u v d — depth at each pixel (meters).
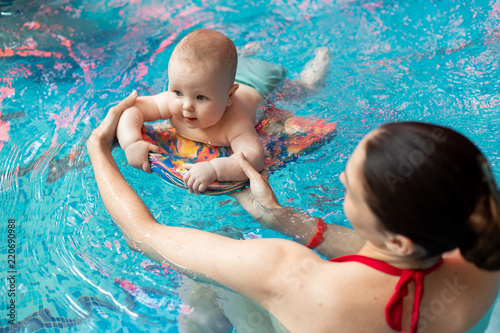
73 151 2.46
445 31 3.19
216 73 2.07
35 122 2.67
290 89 2.71
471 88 2.64
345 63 2.97
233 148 2.25
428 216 1.04
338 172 2.25
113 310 1.72
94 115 2.70
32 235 2.06
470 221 1.05
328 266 1.33
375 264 1.24
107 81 3.03
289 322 1.35
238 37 3.40
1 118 2.68
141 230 1.77
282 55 3.16
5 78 2.99
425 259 1.20
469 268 1.30
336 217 2.03
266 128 2.48
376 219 1.12
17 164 2.40
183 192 2.21
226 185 2.10
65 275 1.86
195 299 1.67
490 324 1.48
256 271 1.40
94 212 2.11
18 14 3.59
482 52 2.94
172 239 1.68
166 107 2.37
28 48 3.30
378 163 1.07
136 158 2.17
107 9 3.73
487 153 2.19
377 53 3.07
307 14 3.59
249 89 2.55
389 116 2.50
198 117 2.15
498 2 3.40
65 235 2.03
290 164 2.30
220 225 2.05
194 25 3.60
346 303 1.23
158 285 1.74
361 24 3.38
